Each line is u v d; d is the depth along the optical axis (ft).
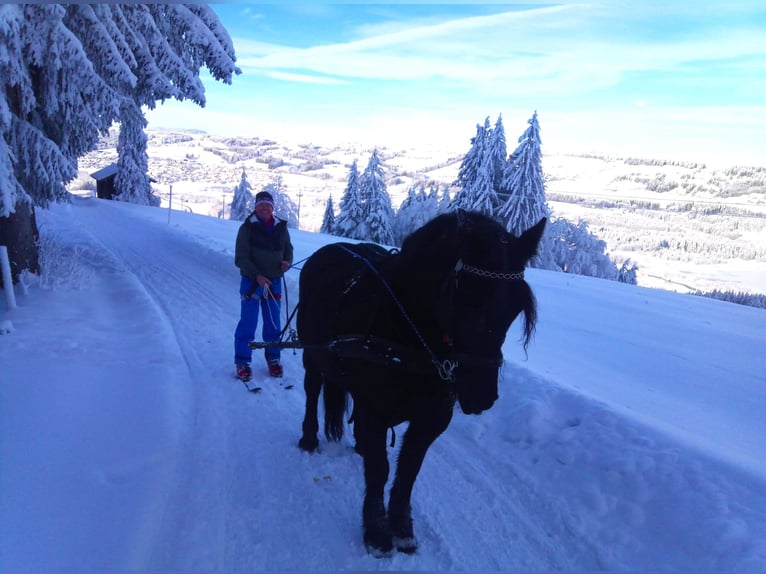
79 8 24.93
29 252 27.25
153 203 177.68
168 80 32.27
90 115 26.50
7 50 21.86
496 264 8.07
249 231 17.26
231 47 36.68
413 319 9.01
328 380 12.18
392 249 12.85
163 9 32.81
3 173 21.94
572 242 121.49
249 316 17.46
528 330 8.45
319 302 12.00
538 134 98.63
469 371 8.46
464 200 107.04
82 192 242.17
